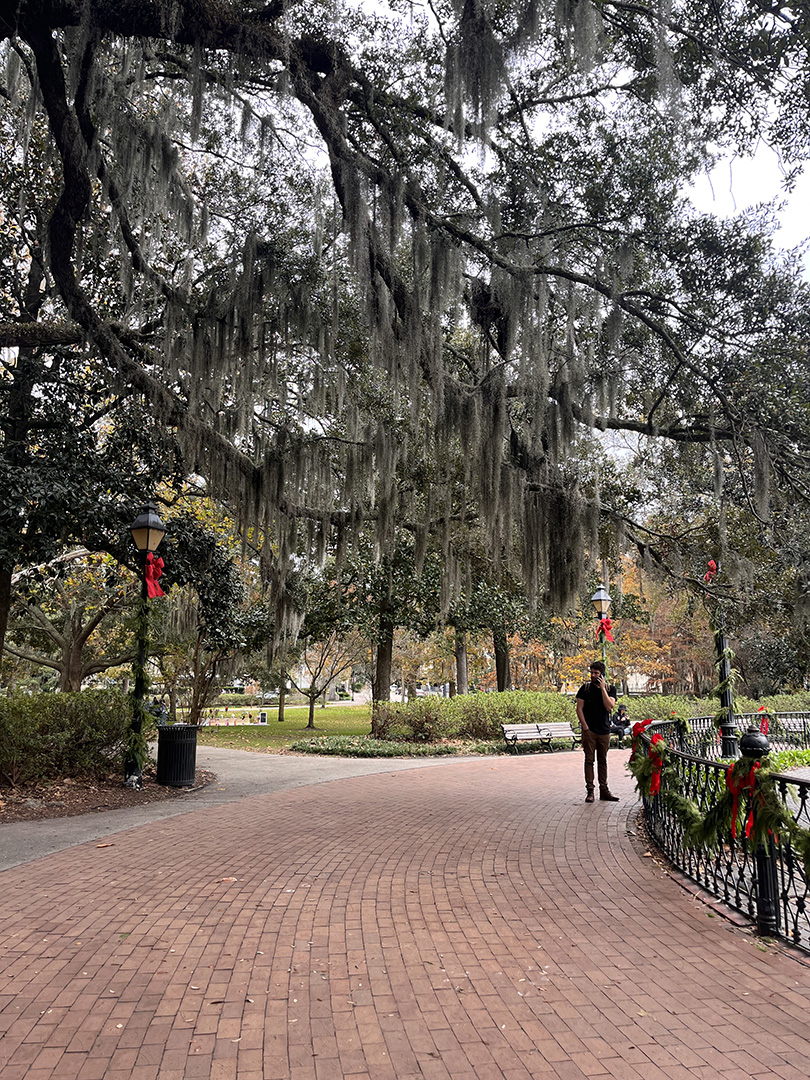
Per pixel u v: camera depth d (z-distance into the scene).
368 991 3.69
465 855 6.68
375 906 5.14
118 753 11.42
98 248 11.52
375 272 8.81
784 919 4.88
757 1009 3.46
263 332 10.47
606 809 9.13
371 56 9.41
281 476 12.42
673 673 40.00
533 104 9.39
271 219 12.20
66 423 12.80
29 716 10.36
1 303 13.49
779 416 8.88
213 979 3.84
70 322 13.16
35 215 13.34
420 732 18.94
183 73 10.35
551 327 10.32
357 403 13.55
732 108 8.81
